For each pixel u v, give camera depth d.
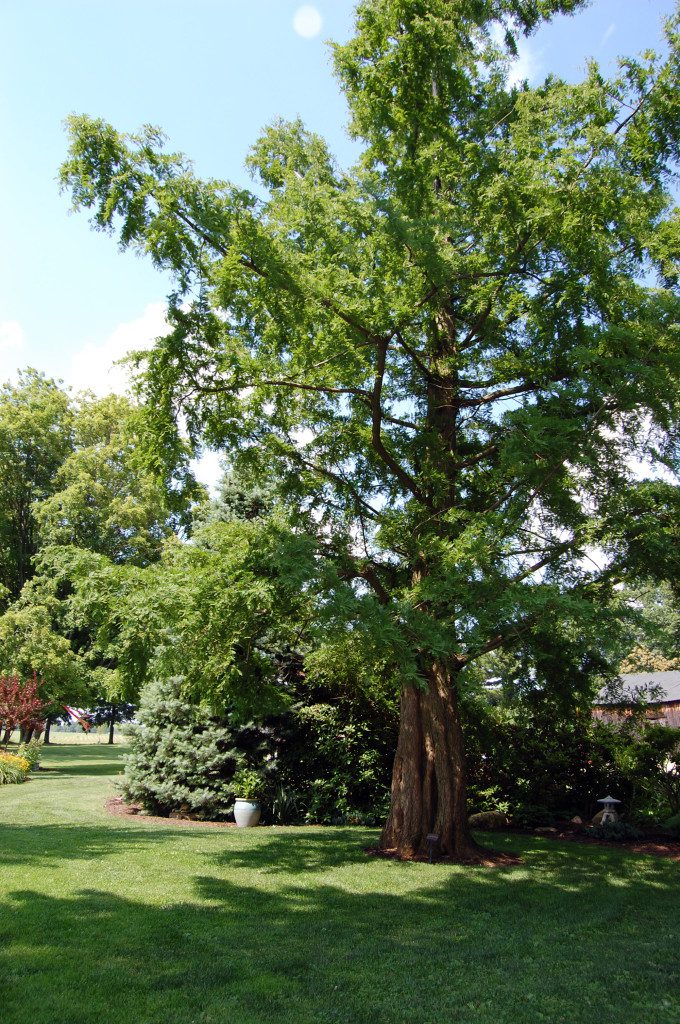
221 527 10.92
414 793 10.58
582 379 8.35
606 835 12.69
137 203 8.27
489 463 11.86
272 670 10.52
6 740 24.05
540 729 14.50
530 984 5.39
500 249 9.74
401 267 8.95
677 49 9.43
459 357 11.47
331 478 11.38
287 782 14.48
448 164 10.23
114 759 28.97
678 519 8.78
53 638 24.22
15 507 34.66
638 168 9.89
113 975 5.04
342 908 7.36
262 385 9.83
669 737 14.09
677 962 5.98
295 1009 4.69
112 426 34.66
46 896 6.98
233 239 8.29
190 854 9.73
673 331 8.35
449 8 10.61
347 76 10.81
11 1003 4.47
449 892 8.27
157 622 8.38
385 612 7.67
